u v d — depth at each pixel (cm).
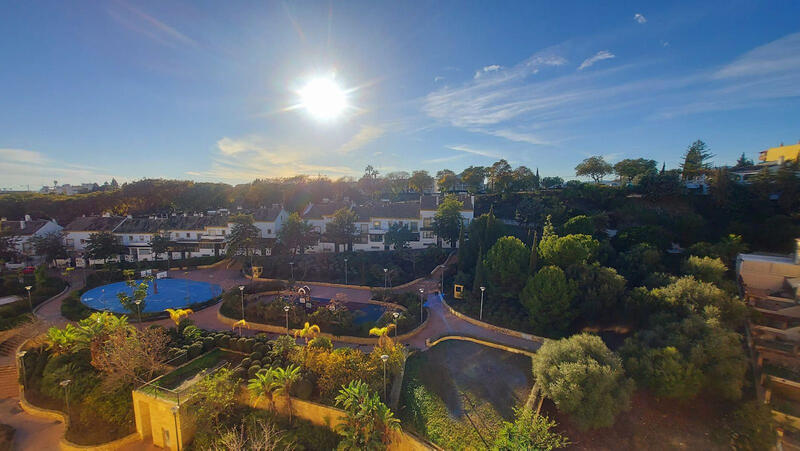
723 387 2223
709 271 3231
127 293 4953
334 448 2148
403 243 6012
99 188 15500
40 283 4859
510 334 3328
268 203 9662
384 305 4238
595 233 4919
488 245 4853
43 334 3353
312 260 6031
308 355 2642
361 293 4794
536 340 3181
